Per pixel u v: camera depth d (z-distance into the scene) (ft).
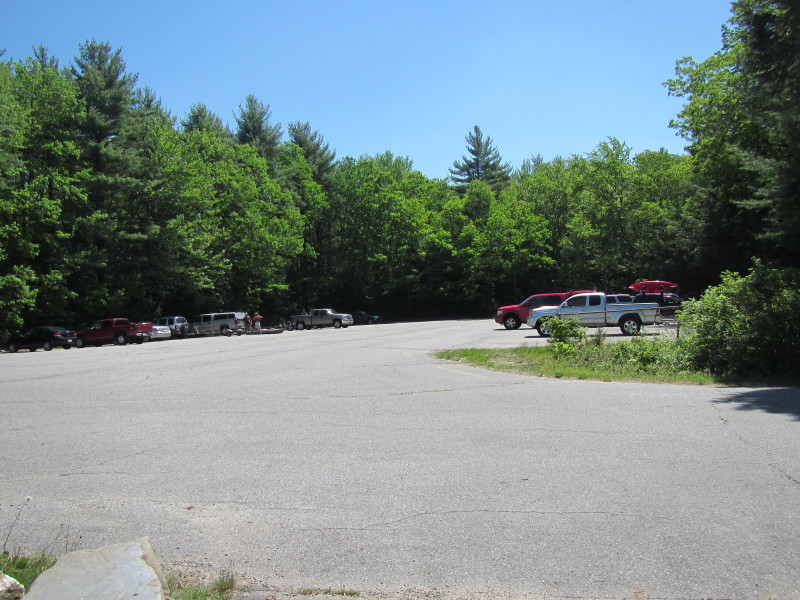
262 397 36.83
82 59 139.54
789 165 48.75
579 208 200.44
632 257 181.57
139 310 150.30
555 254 210.38
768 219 58.95
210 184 157.48
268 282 181.37
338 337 107.14
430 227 210.59
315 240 216.74
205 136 170.40
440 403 32.89
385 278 210.79
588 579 12.11
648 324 86.38
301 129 229.66
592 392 35.50
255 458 22.12
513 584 12.03
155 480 19.71
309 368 53.36
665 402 31.35
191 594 11.80
